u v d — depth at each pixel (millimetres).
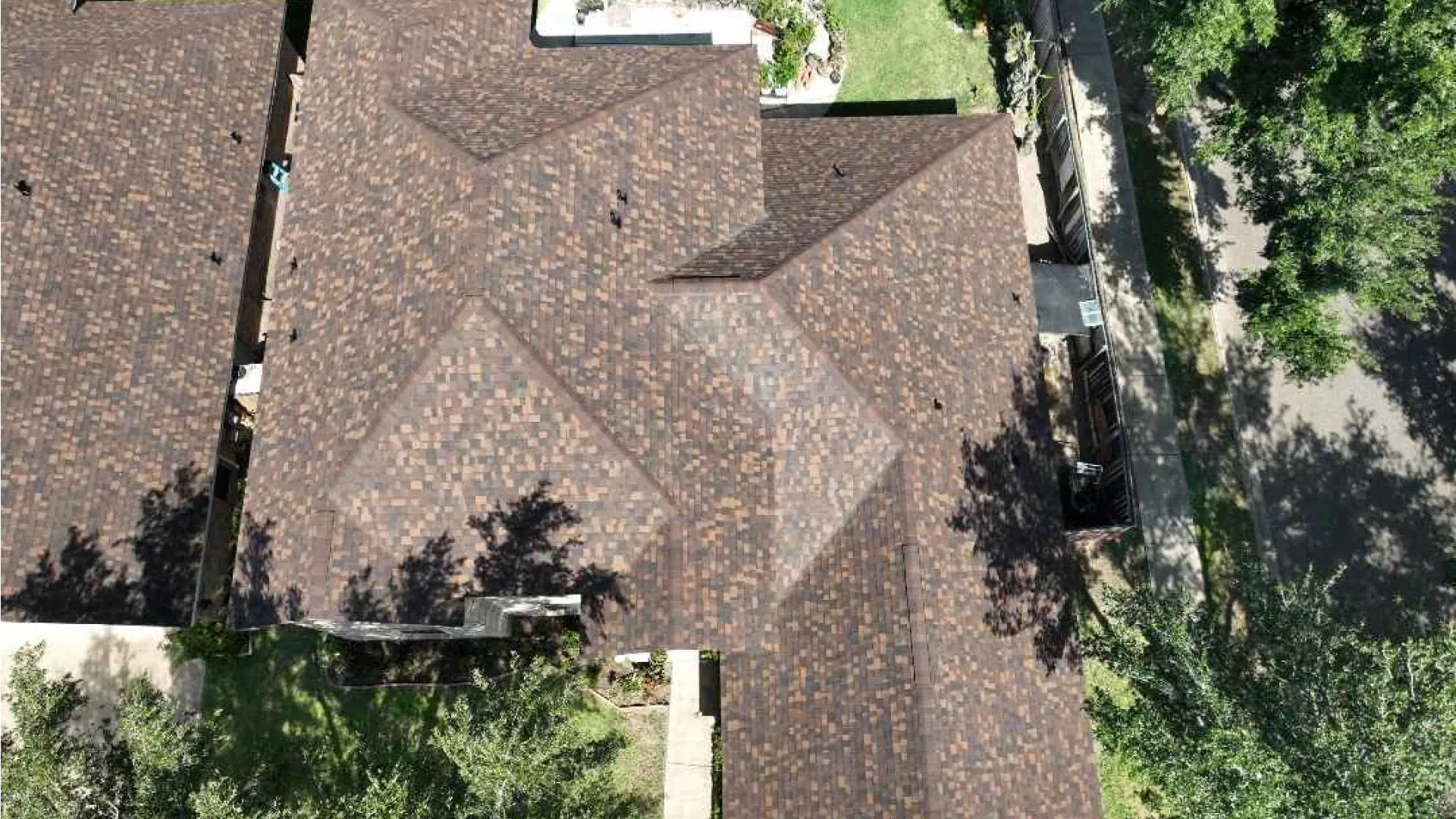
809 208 26578
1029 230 34969
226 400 27562
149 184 27953
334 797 25406
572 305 22266
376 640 27500
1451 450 32688
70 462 25016
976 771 21609
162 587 25359
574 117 24266
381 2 28594
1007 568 24266
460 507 21359
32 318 25344
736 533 22812
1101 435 32062
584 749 23578
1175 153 36125
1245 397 33062
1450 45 24250
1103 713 22234
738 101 27281
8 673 27453
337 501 21266
